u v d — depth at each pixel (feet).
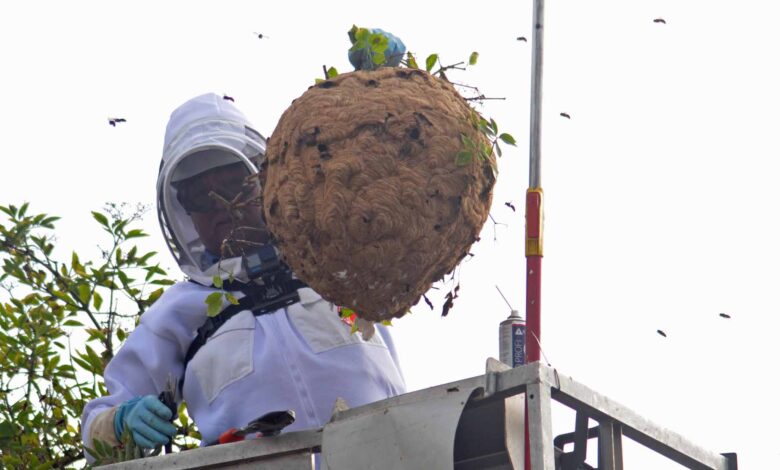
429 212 12.80
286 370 16.22
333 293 13.38
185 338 16.85
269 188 13.39
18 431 24.54
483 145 13.15
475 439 12.60
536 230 13.88
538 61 14.42
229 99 17.88
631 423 13.26
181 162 17.12
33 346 25.27
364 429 12.84
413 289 13.39
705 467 14.30
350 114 12.92
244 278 16.85
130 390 16.70
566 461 13.28
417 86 13.21
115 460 15.42
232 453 13.62
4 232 25.90
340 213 12.69
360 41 14.71
